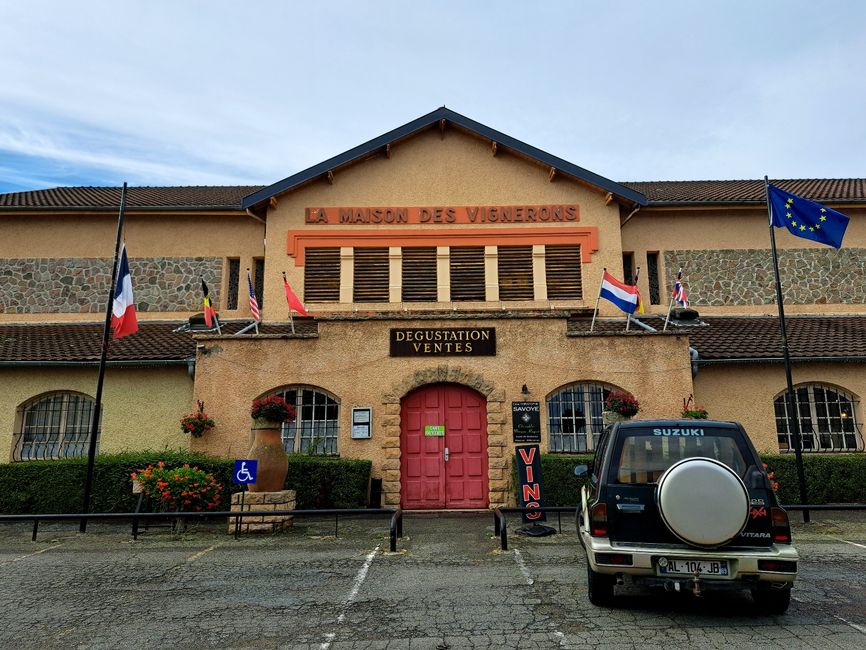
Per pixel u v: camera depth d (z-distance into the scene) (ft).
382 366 42.14
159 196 65.87
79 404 46.14
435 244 53.36
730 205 56.90
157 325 54.85
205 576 24.38
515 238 53.42
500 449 40.78
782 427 45.29
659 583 17.80
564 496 38.04
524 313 42.27
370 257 53.16
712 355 44.32
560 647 16.48
